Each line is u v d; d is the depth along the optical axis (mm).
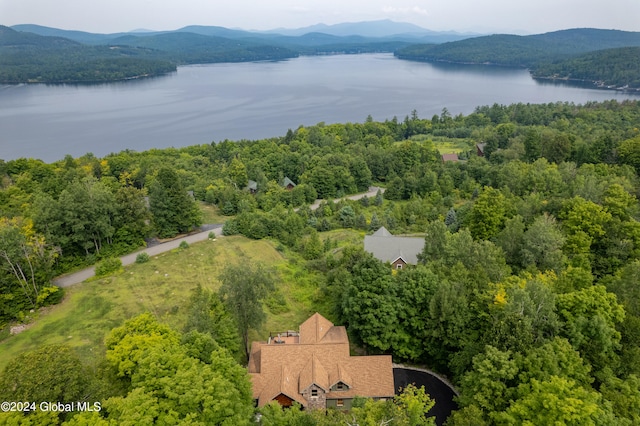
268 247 76875
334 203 113188
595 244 59406
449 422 33062
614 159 102188
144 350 30391
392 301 45156
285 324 53094
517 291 37406
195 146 163750
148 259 68562
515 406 29078
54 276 62594
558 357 32188
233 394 28656
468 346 39531
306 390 37219
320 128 190000
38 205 67062
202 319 39500
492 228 67500
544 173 85875
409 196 119062
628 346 36125
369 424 26641
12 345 46562
